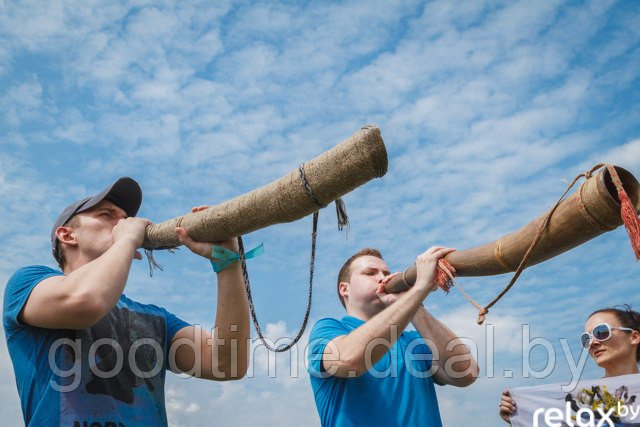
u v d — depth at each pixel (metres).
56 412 3.30
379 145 3.24
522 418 4.73
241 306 4.00
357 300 5.07
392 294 4.95
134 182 4.03
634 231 2.90
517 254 3.53
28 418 3.40
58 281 3.40
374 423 4.38
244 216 3.60
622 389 4.56
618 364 4.80
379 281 5.07
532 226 3.38
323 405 4.56
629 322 4.84
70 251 3.87
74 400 3.36
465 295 3.97
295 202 3.41
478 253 3.85
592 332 4.89
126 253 3.60
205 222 3.74
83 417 3.34
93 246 3.83
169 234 3.87
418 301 4.34
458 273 4.15
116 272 3.46
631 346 4.82
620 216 3.08
